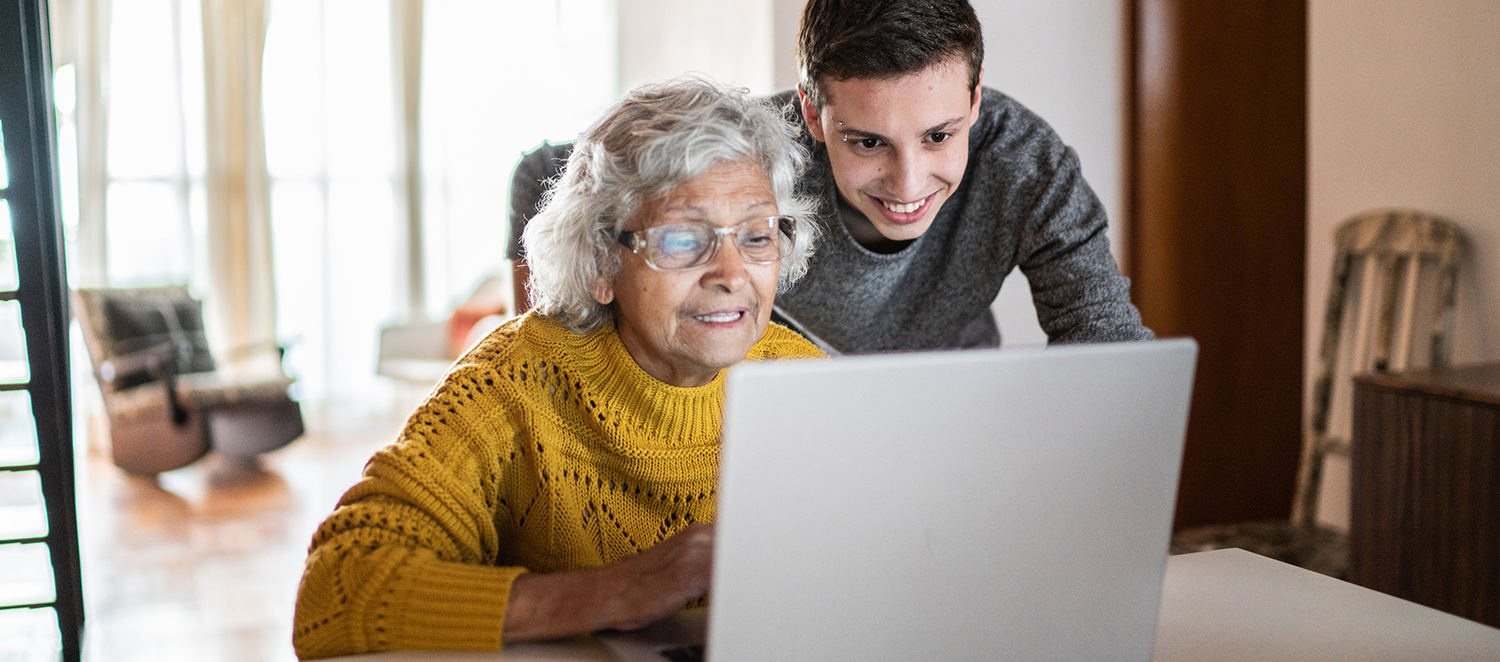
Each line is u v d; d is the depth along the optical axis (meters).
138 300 5.58
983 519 0.87
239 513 4.74
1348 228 3.41
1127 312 1.72
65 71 6.12
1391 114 3.34
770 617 0.81
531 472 1.26
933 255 1.88
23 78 2.16
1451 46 3.15
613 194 1.20
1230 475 3.87
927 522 0.85
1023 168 1.79
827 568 0.82
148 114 6.33
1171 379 0.93
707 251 1.17
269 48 6.55
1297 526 3.71
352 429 6.73
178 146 6.38
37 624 2.98
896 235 1.62
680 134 1.17
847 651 0.85
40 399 2.32
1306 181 3.81
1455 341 3.21
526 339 1.30
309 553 1.13
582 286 1.25
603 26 6.73
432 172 6.88
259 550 4.15
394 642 1.05
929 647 0.88
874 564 0.84
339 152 6.72
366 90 6.73
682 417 1.28
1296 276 3.86
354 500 1.16
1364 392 2.74
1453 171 3.17
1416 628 1.13
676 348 1.21
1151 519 0.96
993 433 0.85
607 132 1.22
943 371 0.81
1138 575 0.97
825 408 0.78
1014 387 0.85
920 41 1.42
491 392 1.25
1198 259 3.72
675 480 1.29
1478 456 2.43
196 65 6.38
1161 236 3.69
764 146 1.24
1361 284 3.50
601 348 1.28
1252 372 3.85
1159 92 3.63
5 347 6.15
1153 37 3.61
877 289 1.83
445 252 6.92
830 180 1.70
